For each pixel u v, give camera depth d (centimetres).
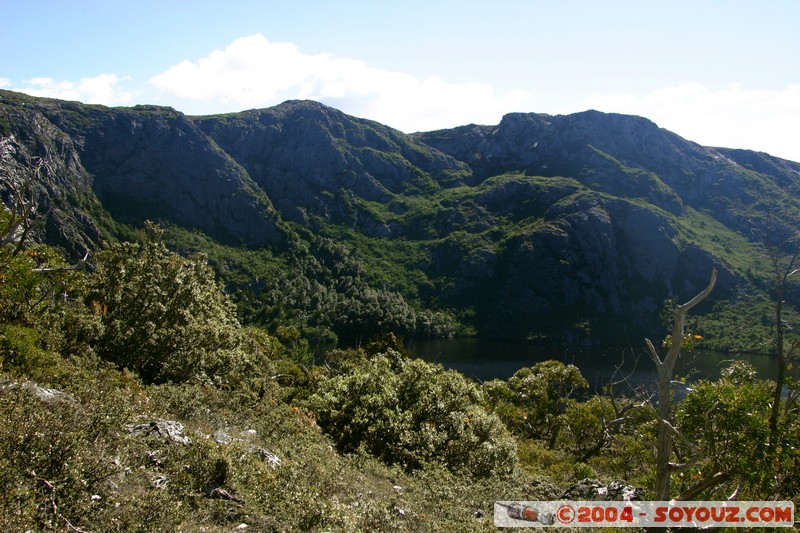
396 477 1244
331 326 12500
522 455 2520
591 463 2617
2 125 13225
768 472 1059
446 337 13400
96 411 717
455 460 1623
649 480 1460
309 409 1855
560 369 3956
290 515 666
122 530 494
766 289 12450
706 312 12494
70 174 14288
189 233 15675
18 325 1462
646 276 14462
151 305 2016
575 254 14800
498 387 3778
